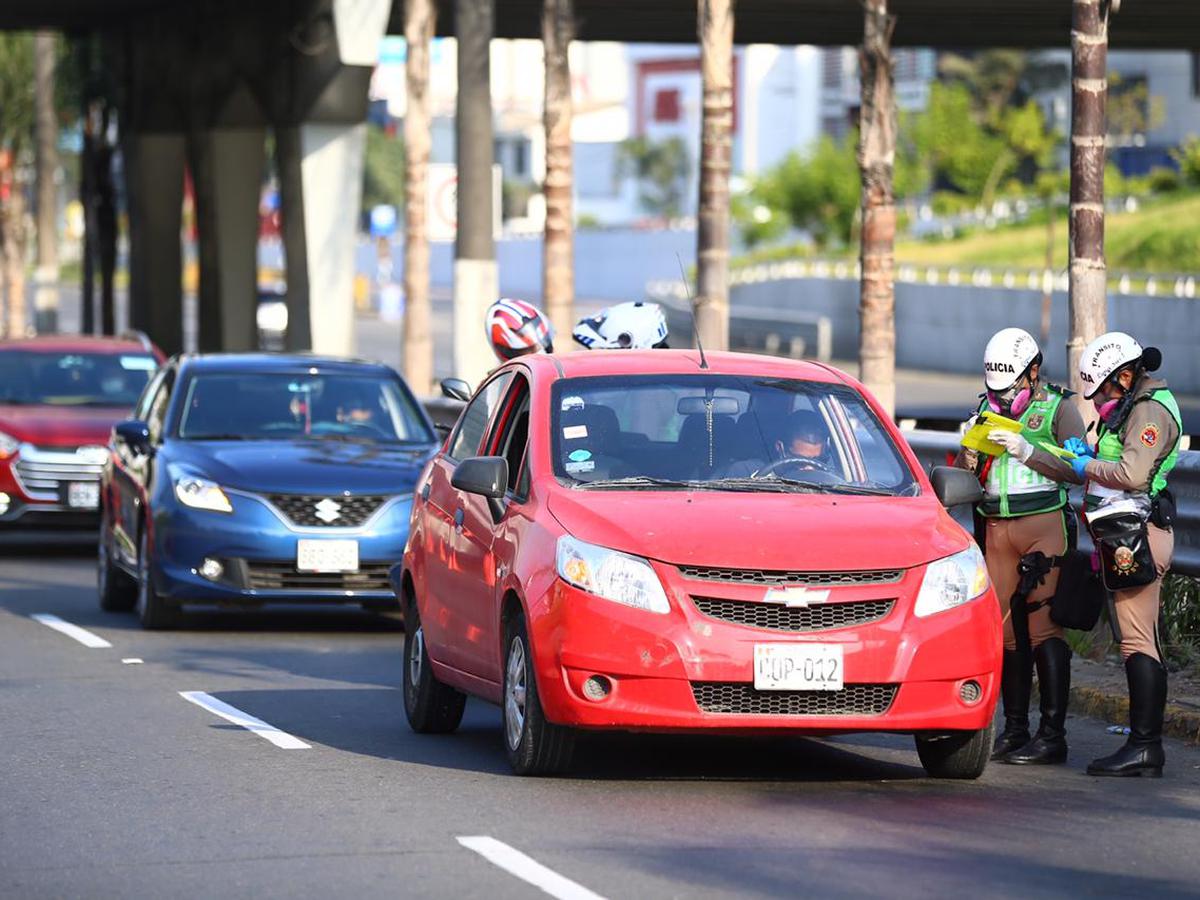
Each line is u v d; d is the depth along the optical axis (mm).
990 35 155000
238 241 169000
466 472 38812
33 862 31016
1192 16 142375
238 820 33969
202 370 65500
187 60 168625
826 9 139500
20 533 94062
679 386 40344
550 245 98750
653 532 35750
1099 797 36531
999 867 30531
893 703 35344
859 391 40938
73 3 170000
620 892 28703
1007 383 39875
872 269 70625
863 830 33094
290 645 58844
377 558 59188
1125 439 38312
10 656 55656
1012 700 40969
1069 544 40125
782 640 34906
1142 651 38906
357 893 28781
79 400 85000
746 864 30484
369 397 65625
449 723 43312
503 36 157875
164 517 59594
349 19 138000
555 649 35594
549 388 40281
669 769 38812
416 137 122188
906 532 36438
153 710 46469
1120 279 192500
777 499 37719
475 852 31328
